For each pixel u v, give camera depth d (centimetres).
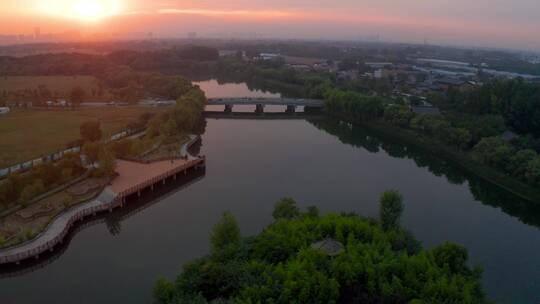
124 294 7862
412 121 18712
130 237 10044
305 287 6191
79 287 8125
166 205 11788
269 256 7331
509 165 13700
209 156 15525
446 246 7306
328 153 16600
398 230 8406
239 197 11975
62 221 9944
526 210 12138
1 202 10100
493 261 9000
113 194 11406
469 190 13412
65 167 12150
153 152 14950
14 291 8106
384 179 13875
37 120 19112
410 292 6256
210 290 6538
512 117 18525
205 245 9550
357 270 6644
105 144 14125
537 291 7956
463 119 18188
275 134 19288
